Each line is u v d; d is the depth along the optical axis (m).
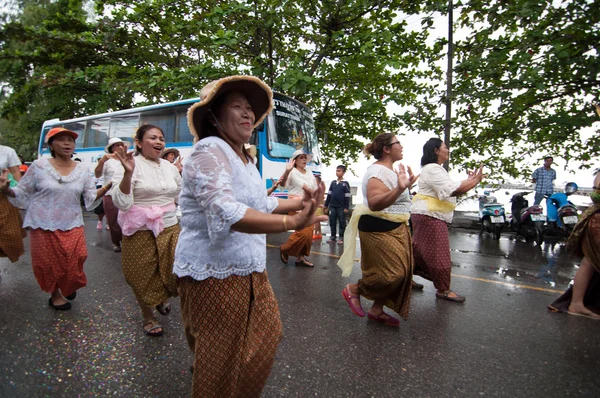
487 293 4.54
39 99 15.84
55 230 3.62
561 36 7.39
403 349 3.02
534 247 7.92
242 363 1.64
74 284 3.77
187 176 1.54
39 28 14.03
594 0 6.86
